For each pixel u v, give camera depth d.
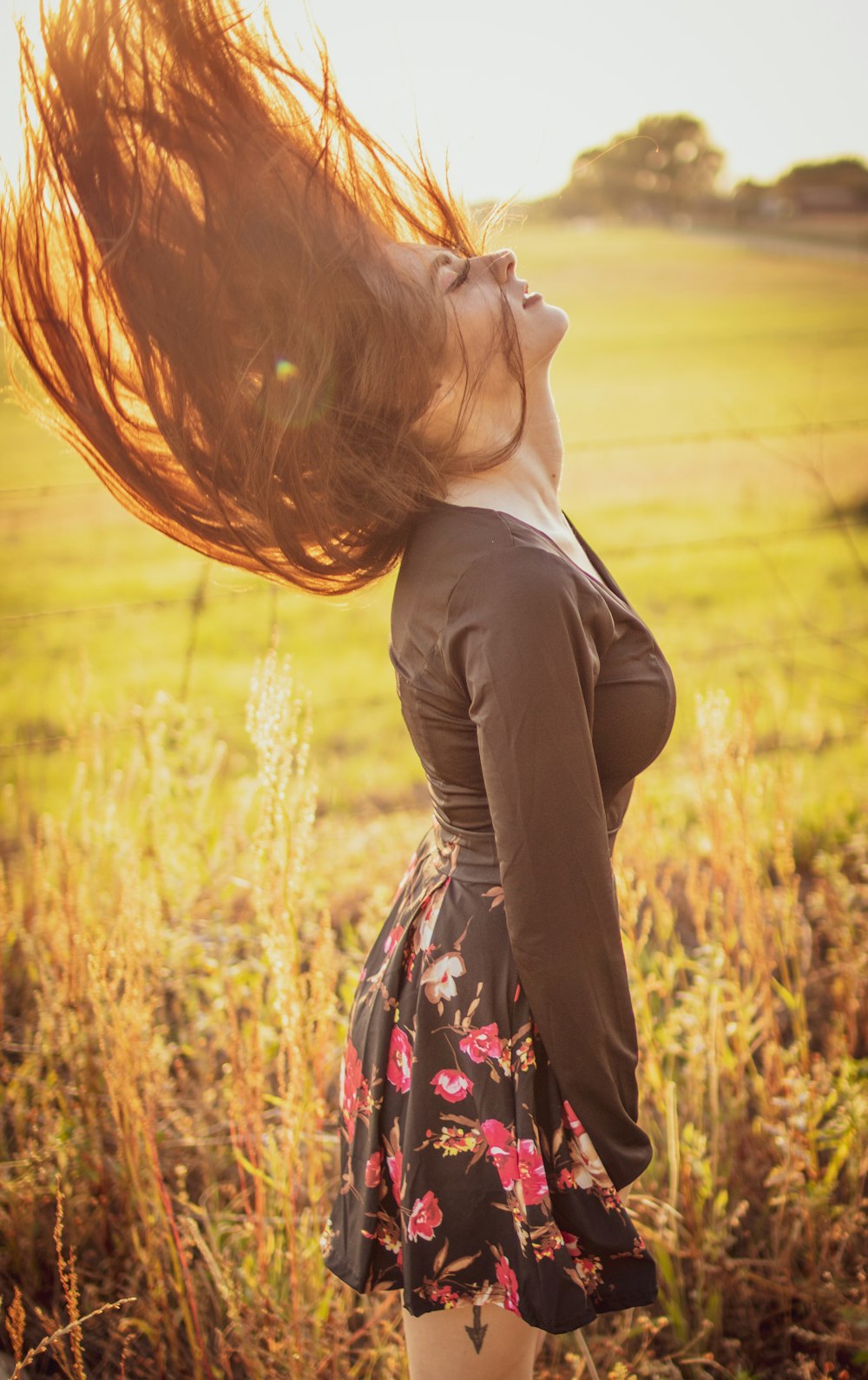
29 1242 1.78
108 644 6.96
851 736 4.00
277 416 1.12
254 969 2.19
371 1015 1.27
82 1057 1.87
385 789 4.29
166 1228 1.64
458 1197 1.16
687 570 8.00
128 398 1.25
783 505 9.59
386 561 1.23
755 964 2.06
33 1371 1.66
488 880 1.15
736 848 2.00
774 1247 1.78
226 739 4.21
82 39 1.12
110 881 2.24
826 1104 1.84
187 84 1.10
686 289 29.97
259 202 1.10
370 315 1.10
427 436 1.17
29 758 3.78
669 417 14.32
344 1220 1.32
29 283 1.21
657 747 1.16
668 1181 1.91
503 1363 1.21
